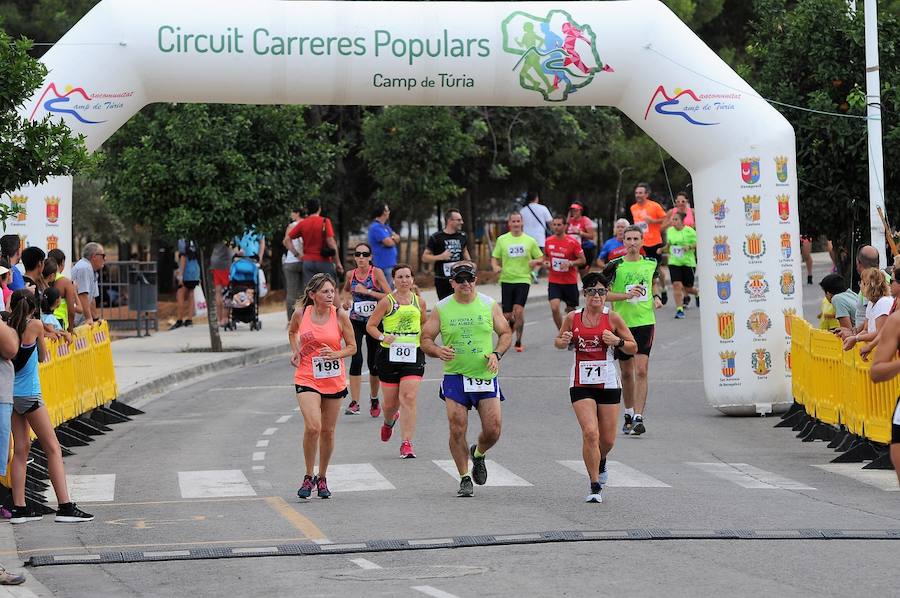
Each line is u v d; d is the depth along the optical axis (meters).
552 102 38.78
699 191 38.69
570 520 23.67
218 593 18.70
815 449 32.91
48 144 29.45
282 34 37.38
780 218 38.16
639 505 25.16
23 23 82.44
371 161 80.00
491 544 21.61
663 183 106.19
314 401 26.20
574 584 18.61
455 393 26.48
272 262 95.00
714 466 30.28
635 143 94.88
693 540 21.70
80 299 39.09
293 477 29.20
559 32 37.81
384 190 80.44
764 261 38.09
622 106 39.16
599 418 26.02
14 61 28.88
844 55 45.22
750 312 38.22
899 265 25.31
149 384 44.56
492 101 38.69
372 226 50.44
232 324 63.44
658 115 38.34
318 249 54.34
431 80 37.84
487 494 26.64
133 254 109.88
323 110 86.88
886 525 22.91
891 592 17.86
